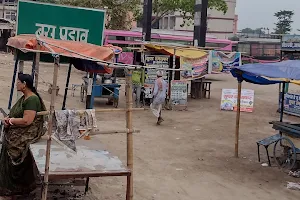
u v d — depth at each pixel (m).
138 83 17.92
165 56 18.27
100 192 7.37
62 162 5.78
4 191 6.40
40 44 5.93
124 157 9.77
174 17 63.81
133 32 34.62
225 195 7.88
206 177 8.89
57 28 9.36
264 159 10.53
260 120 16.33
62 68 33.22
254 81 10.65
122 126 13.52
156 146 11.30
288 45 19.44
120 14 36.94
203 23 21.70
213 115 16.83
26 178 6.43
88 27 9.50
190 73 18.56
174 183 8.34
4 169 6.36
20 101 6.34
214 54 19.11
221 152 11.10
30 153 6.27
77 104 16.80
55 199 6.72
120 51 9.84
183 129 13.88
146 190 7.79
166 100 17.80
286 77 8.89
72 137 5.48
